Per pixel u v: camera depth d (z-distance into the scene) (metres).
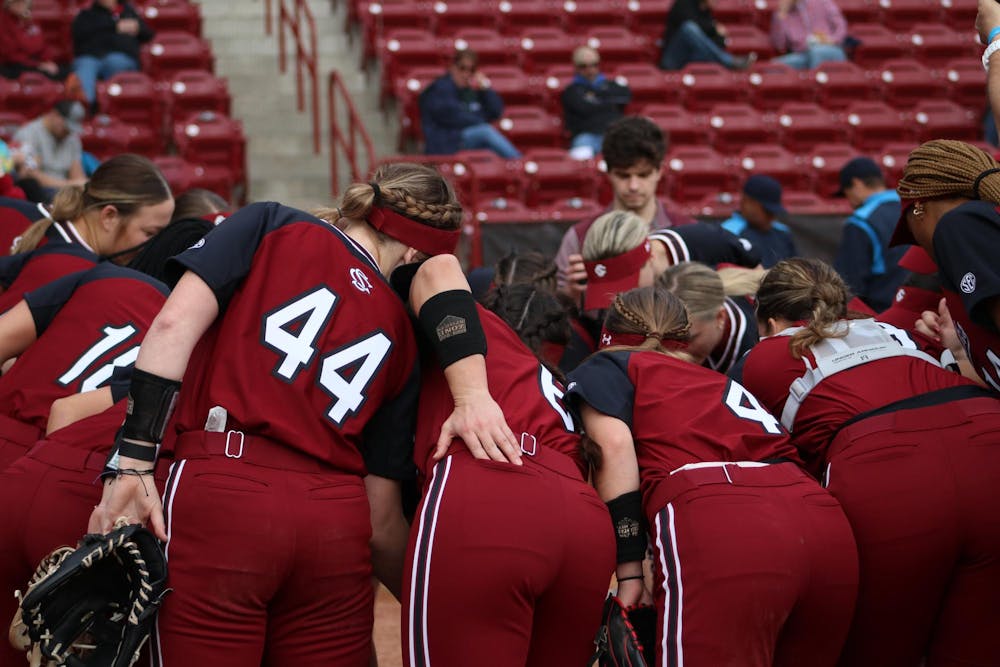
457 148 39.56
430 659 9.52
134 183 13.46
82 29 43.38
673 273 13.91
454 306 10.18
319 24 50.34
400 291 10.78
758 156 39.88
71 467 10.66
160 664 9.19
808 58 49.12
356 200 10.35
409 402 10.54
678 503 10.45
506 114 42.16
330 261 9.94
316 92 41.28
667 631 10.20
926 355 11.69
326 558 9.45
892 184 40.78
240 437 9.33
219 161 38.59
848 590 10.48
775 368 11.89
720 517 10.23
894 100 46.94
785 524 10.23
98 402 11.11
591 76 41.69
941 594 10.94
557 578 9.77
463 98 40.31
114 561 9.23
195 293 9.40
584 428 11.07
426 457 10.30
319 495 9.45
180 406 9.66
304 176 41.47
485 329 10.89
